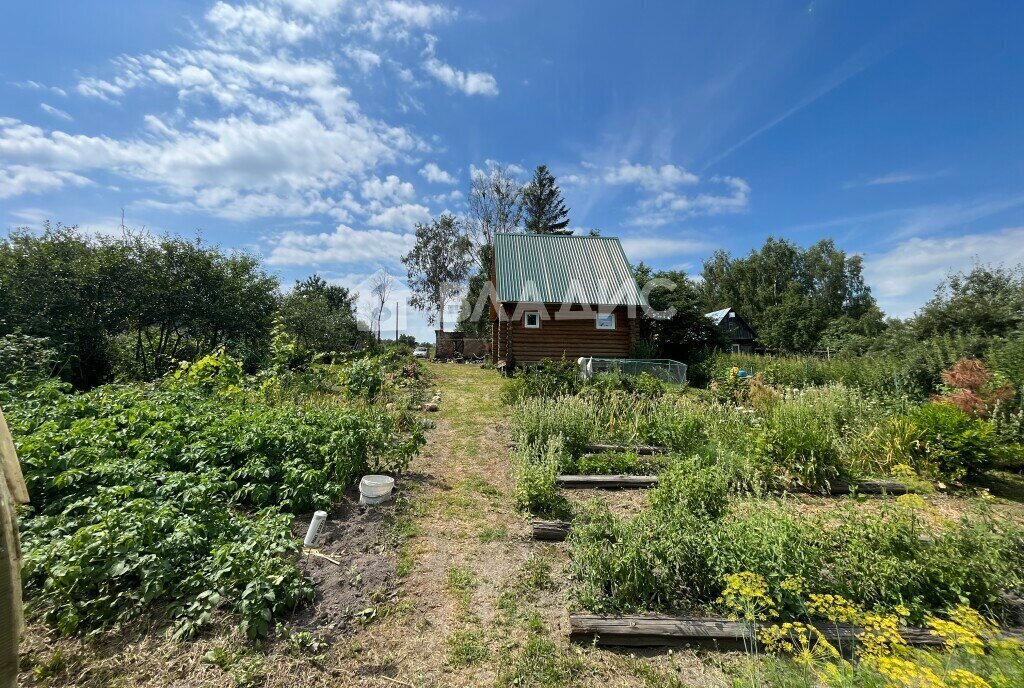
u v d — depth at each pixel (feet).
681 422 23.22
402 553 12.39
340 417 19.13
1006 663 7.17
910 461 19.72
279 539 10.57
